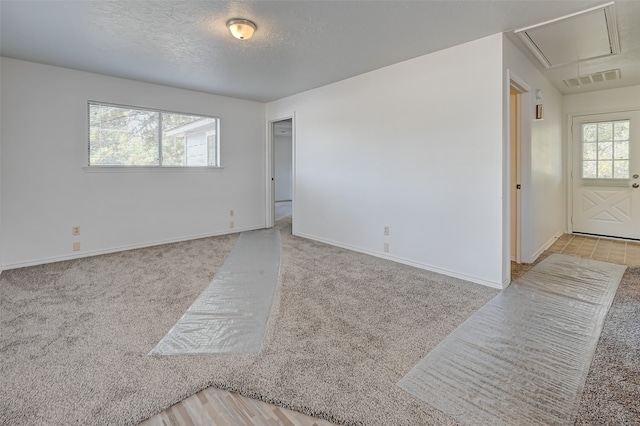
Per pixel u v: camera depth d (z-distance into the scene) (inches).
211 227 203.0
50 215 145.4
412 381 64.3
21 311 95.0
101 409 56.7
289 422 54.6
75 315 92.7
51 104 143.3
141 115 171.5
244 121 214.5
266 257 155.2
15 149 135.9
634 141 180.9
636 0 88.4
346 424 53.9
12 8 92.3
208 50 124.6
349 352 74.5
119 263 144.5
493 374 66.4
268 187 229.1
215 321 89.7
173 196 185.3
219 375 66.2
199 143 195.9
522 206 142.4
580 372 66.9
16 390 61.1
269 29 106.2
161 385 63.2
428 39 114.5
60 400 58.7
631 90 178.1
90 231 156.9
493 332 83.4
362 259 151.0
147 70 149.0
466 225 121.6
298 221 203.8
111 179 162.6
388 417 55.0
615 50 124.1
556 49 123.3
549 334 82.4
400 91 139.9
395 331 84.1
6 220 134.9
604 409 56.5
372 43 117.9
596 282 120.0
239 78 162.6
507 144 113.5
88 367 68.4
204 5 91.2
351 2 89.7
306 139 192.1
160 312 95.0
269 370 67.9
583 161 197.9
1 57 131.0
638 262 144.8
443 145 126.3
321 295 108.3
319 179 185.2
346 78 163.0
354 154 163.2
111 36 111.5
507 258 116.9
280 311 96.0
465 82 118.3
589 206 198.5
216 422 54.6
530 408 56.9
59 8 92.5
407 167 139.5
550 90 168.4
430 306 99.4
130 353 73.8
